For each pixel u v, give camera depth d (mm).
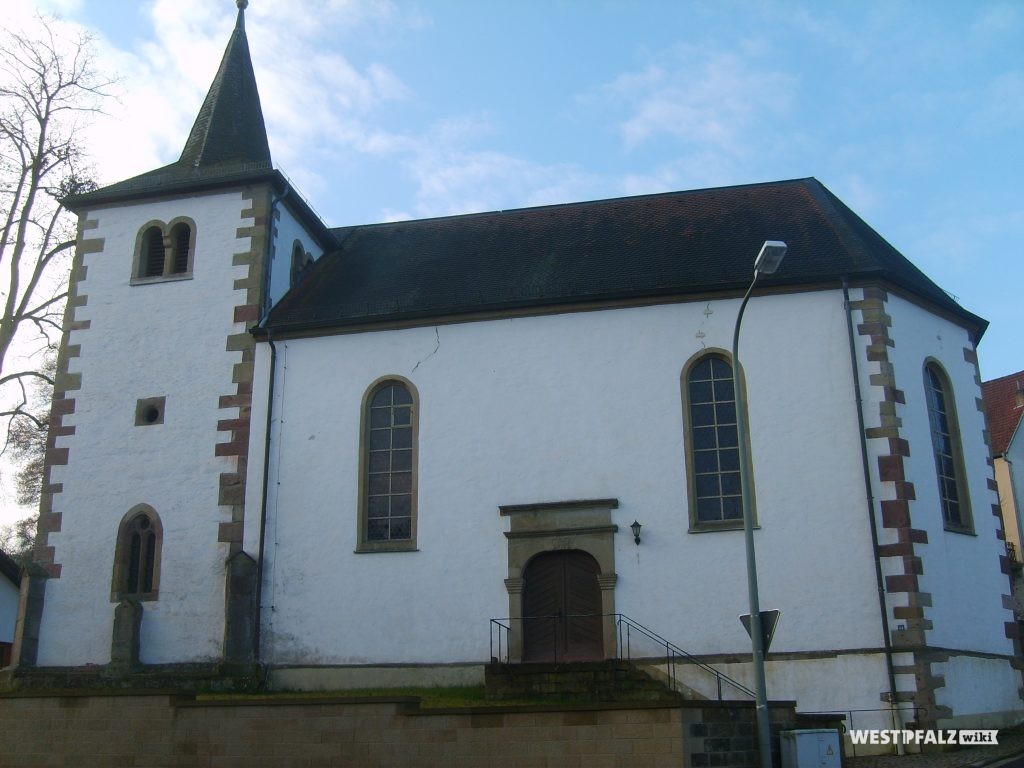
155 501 23125
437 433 22203
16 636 22672
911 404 20734
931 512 20234
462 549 21406
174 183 25266
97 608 22688
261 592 22047
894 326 21094
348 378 23016
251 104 28547
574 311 22234
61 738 16656
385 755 15352
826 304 21078
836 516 19906
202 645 21969
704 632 19891
